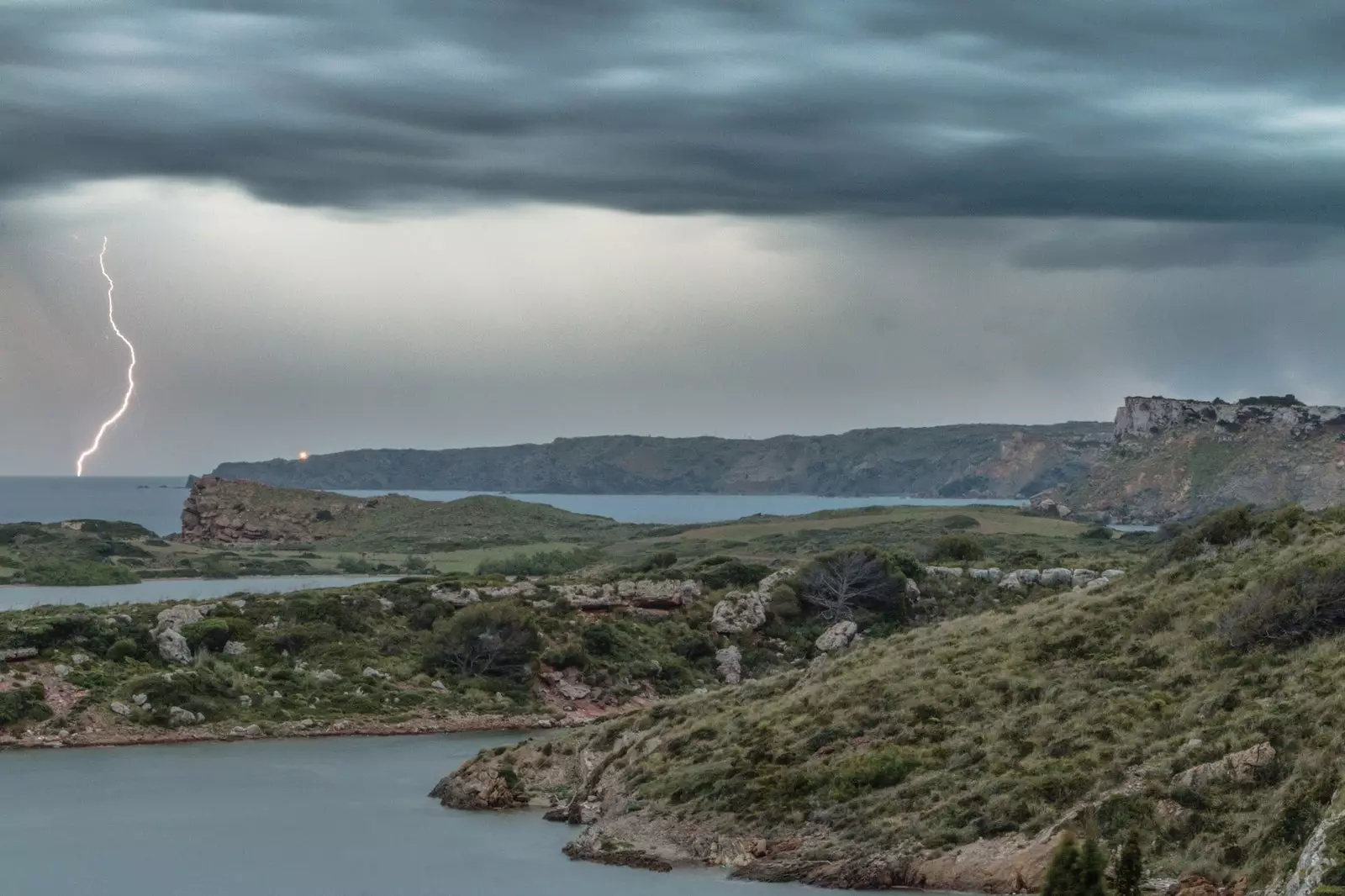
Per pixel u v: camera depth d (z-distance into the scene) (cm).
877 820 5819
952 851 5403
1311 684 5700
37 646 10638
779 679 8006
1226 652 6356
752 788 6319
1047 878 4097
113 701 10269
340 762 9388
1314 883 4172
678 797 6550
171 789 8338
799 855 5772
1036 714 6275
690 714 7725
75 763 9150
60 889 6100
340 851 6700
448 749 10131
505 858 6450
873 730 6569
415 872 6228
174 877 6300
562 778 7938
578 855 6384
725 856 5997
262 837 7031
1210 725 5684
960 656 7225
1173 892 4650
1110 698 6253
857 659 7844
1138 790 5300
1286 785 4994
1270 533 7775
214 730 10244
